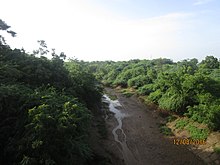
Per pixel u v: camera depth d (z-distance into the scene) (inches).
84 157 668.1
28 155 567.8
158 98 1545.3
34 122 598.5
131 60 4037.9
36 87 925.2
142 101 1781.5
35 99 724.7
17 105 710.5
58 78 1154.0
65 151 601.3
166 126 1206.3
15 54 1150.3
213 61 1994.3
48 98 745.6
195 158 869.2
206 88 1181.7
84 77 1381.6
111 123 1300.4
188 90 1232.8
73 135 644.1
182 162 852.0
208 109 1014.4
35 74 1039.0
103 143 995.9
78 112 702.5
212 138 938.7
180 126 1131.3
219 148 858.1
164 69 2487.7
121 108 1636.3
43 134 577.0
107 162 817.5
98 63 4658.0
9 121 680.4
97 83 1667.1
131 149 971.3
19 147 572.4
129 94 2081.7
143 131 1169.4
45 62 1187.9
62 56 1385.3
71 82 1230.3
